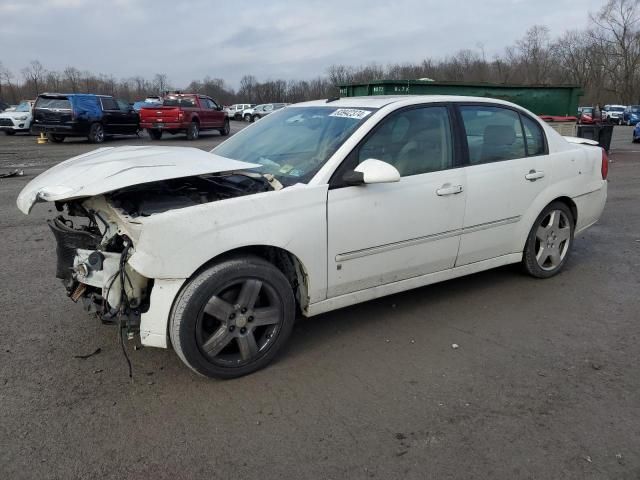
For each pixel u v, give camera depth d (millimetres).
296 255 3377
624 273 5230
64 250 3582
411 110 3998
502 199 4410
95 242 3406
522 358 3592
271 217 3260
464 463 2586
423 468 2555
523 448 2691
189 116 22828
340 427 2859
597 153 5293
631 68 66875
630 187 10234
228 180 3688
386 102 4016
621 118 44844
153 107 22859
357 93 11625
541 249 4918
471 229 4258
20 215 7836
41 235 6664
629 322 4141
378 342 3814
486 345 3775
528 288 4828
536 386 3250
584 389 3211
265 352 3402
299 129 4141
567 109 12836
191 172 3211
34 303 4457
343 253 3586
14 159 15109
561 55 71188
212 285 3113
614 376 3361
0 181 11047
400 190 3775
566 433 2803
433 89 11289
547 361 3553
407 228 3850
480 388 3230
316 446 2709
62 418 2920
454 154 4145
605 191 5438
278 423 2895
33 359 3545
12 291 4723
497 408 3025
